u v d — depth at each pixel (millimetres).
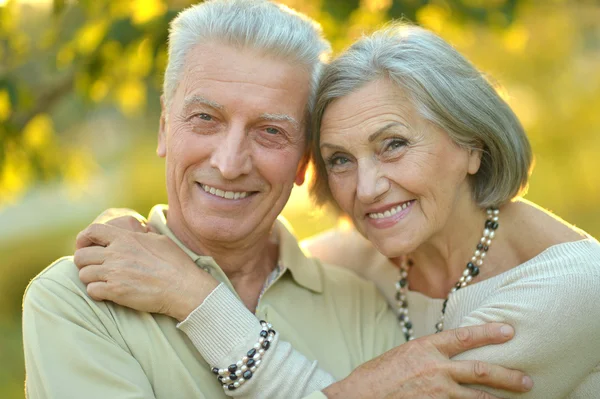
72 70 3703
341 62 2283
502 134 2395
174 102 2328
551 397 2219
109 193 12906
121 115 13055
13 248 10180
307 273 2561
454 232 2484
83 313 2131
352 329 2543
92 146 13141
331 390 2102
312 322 2488
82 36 3514
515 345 2160
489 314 2242
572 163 10633
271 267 2605
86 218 11867
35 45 3783
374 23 3555
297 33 2293
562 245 2352
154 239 2260
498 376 2135
